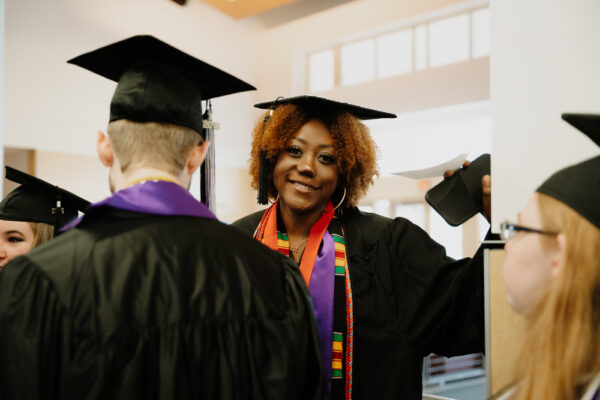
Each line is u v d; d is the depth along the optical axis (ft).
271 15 29.17
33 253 2.39
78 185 22.45
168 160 2.77
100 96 22.43
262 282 2.62
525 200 4.15
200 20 27.32
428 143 27.96
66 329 2.18
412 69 27.81
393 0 27.09
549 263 1.91
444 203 4.79
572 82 3.96
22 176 5.77
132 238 2.43
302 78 31.42
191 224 2.61
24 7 19.51
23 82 19.70
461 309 4.67
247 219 5.35
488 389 4.09
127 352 2.19
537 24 4.12
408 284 4.83
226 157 30.22
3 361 2.15
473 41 25.70
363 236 5.04
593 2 3.87
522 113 4.17
